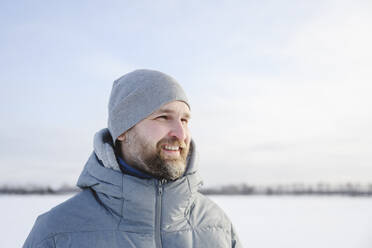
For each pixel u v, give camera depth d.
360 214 16.47
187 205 1.25
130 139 1.25
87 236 1.08
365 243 7.68
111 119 1.31
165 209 1.18
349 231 9.77
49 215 1.12
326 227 10.77
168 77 1.31
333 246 7.29
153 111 1.21
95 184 1.19
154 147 1.19
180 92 1.28
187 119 1.31
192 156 1.30
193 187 1.27
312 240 8.02
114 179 1.15
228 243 1.32
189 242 1.18
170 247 1.14
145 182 1.17
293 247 7.09
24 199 27.83
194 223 1.26
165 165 1.17
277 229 10.02
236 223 11.64
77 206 1.16
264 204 25.81
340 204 27.27
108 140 1.39
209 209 1.38
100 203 1.18
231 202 29.09
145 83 1.26
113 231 1.11
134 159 1.23
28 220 10.96
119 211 1.14
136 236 1.12
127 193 1.14
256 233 9.05
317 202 31.47
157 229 1.15
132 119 1.23
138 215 1.14
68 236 1.07
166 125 1.22
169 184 1.21
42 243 1.05
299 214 16.17
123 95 1.28
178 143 1.20
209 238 1.24
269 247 7.04
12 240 7.05
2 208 16.58
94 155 1.28
